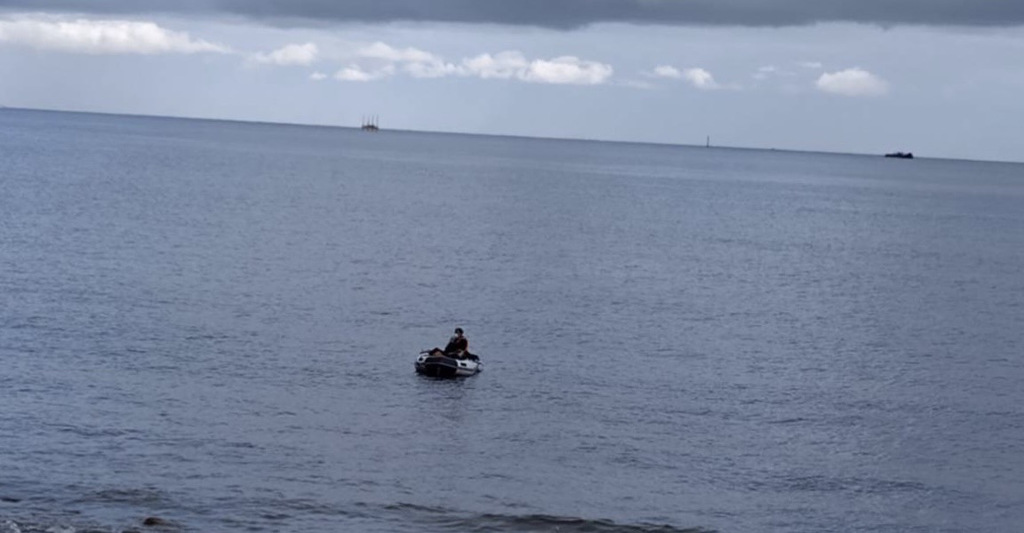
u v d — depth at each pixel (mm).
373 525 36406
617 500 40125
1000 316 86000
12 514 34969
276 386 53594
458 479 41500
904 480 43906
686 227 151250
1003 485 43750
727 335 73125
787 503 40750
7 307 67562
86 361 55719
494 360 62094
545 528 36969
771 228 157750
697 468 44312
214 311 71375
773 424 51344
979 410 55500
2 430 43500
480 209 162625
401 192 189875
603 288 91000
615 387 56969
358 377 56406
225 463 41562
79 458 40969
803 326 77938
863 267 115688
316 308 75312
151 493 37812
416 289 85750
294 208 147500
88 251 94188
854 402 56188
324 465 42125
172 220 122875
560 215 159625
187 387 52031
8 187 149375
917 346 72312
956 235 160000
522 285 90500
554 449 45844
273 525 35812
